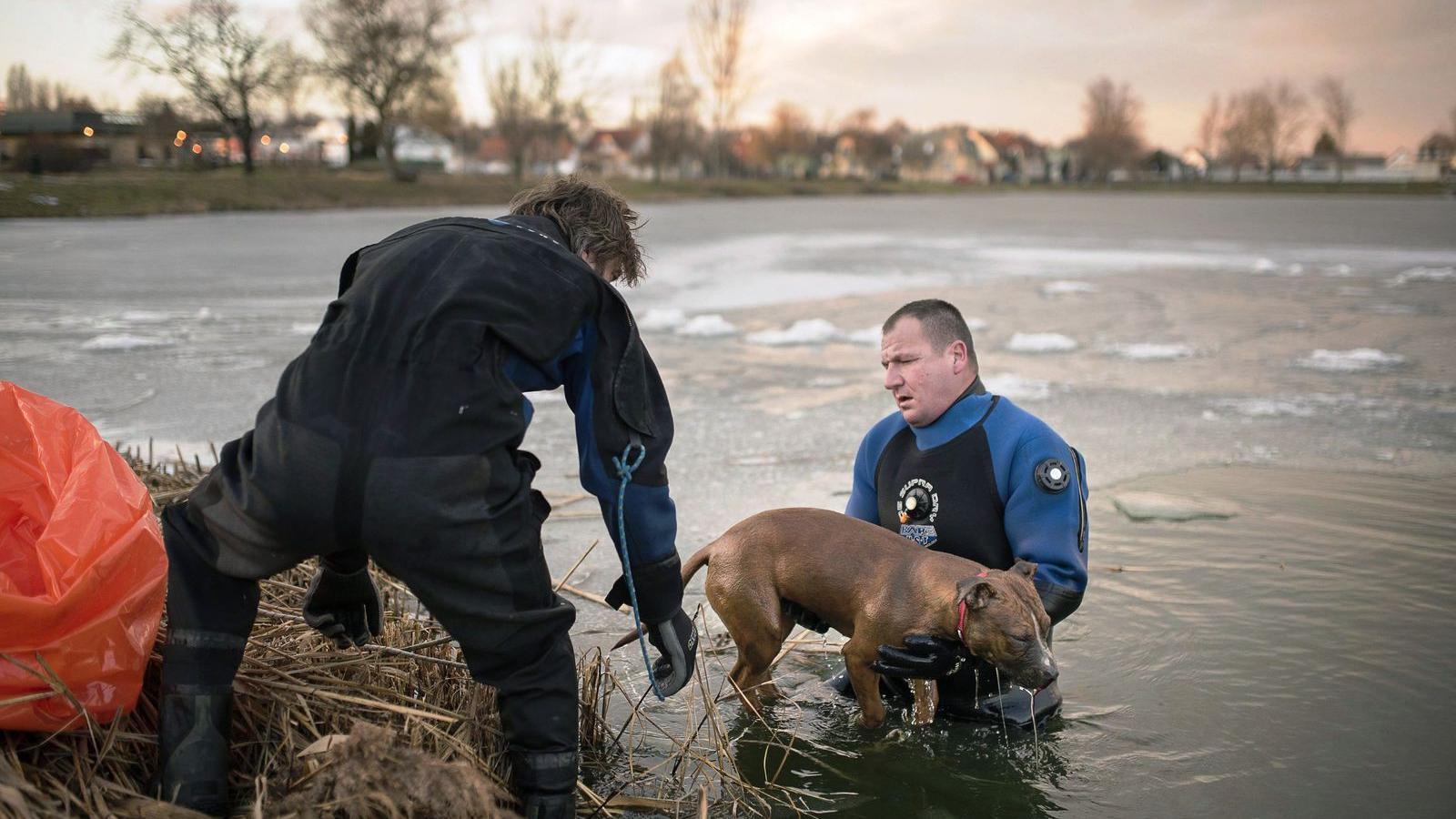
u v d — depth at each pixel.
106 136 58.78
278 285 14.82
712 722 3.21
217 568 2.48
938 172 126.88
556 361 2.62
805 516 3.59
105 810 2.37
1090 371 9.11
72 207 30.78
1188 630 4.04
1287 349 10.20
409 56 45.44
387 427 2.34
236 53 43.84
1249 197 75.44
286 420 2.36
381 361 2.37
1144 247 23.16
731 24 72.56
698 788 3.07
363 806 2.36
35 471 2.73
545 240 2.64
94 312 11.99
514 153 58.66
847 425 7.21
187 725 2.45
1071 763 3.18
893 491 3.78
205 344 9.95
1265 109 118.31
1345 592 4.38
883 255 20.52
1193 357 9.78
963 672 3.51
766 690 3.74
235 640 2.53
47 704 2.43
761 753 3.31
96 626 2.45
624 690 3.63
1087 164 128.00
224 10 43.00
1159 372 9.07
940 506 3.62
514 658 2.56
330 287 14.66
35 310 12.05
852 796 3.04
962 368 3.64
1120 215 41.28
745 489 5.80
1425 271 17.27
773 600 3.54
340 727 2.83
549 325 2.53
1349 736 3.26
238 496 2.43
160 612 2.62
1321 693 3.53
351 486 2.33
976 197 74.25
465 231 2.59
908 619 3.28
